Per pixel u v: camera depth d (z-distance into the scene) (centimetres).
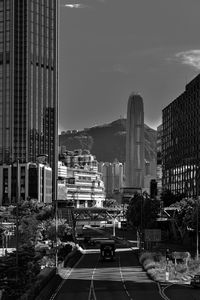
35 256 8025
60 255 11394
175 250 13812
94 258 13362
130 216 17500
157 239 13362
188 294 6719
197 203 13875
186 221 14550
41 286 6519
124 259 12875
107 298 6384
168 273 8412
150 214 17038
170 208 18575
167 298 6328
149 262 10306
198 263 9588
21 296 5319
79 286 7719
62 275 9181
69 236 18925
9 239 17550
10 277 6028
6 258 6456
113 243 12375
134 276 9125
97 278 8825
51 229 13925
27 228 13250
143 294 6750
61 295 6700
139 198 17962
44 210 19500
